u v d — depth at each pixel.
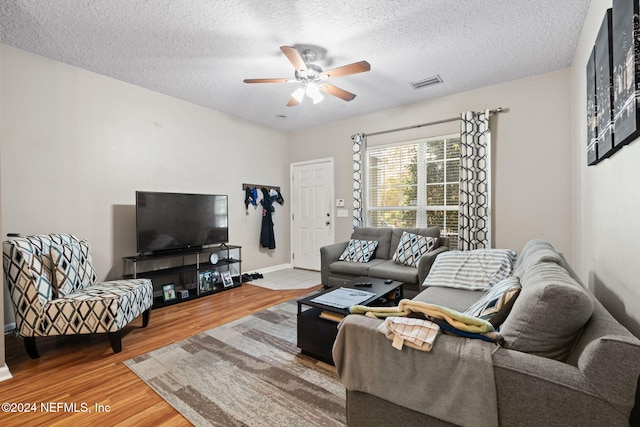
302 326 2.18
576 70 2.79
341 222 4.91
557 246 3.22
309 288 4.11
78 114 3.07
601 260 1.89
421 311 1.24
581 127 2.63
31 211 2.78
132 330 2.70
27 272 2.13
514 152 3.44
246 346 2.36
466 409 1.02
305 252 5.38
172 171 3.88
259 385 1.83
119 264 3.39
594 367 0.87
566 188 3.16
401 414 1.19
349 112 4.52
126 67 3.07
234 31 2.44
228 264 4.21
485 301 1.56
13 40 2.56
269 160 5.26
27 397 1.73
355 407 1.33
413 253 3.46
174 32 2.45
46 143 2.87
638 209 1.24
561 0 2.10
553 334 1.02
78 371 2.01
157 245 3.48
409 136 4.20
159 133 3.74
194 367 2.05
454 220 3.87
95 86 3.19
